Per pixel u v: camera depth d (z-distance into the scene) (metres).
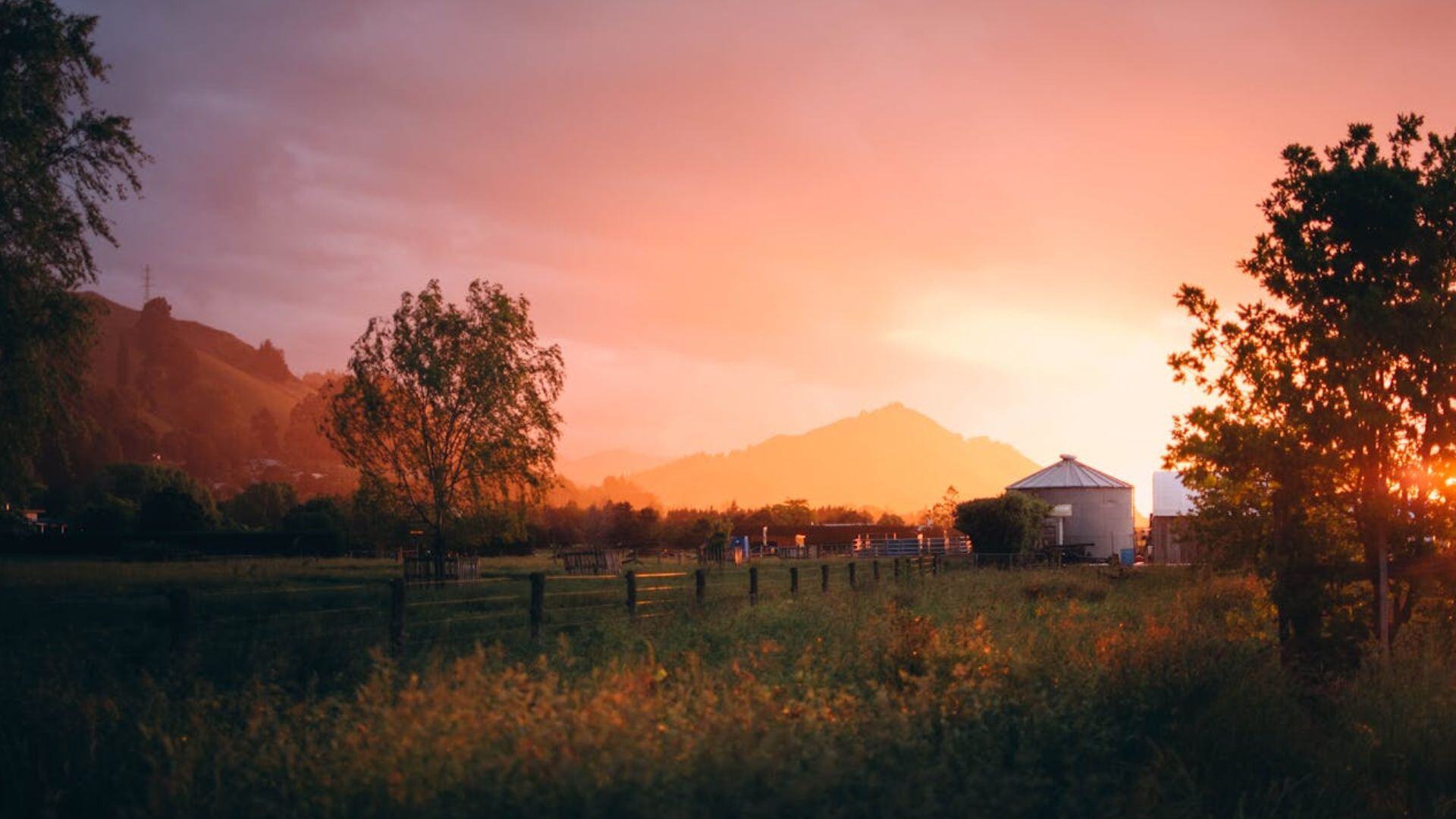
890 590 23.09
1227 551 11.87
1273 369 11.16
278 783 5.60
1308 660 10.45
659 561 59.22
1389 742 8.58
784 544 87.31
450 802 4.77
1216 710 8.54
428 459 38.62
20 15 28.42
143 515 80.88
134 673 9.73
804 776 4.93
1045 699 7.79
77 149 29.61
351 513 42.84
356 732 5.98
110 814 6.21
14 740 7.37
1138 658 9.76
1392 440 11.02
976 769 5.95
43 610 17.64
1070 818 6.04
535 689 6.54
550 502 41.16
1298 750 8.27
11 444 27.83
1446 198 10.98
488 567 46.69
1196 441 11.66
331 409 39.03
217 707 7.74
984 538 55.88
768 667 9.75
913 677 7.84
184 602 10.70
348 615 16.64
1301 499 11.12
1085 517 67.88
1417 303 10.76
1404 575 10.96
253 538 66.06
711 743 5.36
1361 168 11.09
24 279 28.17
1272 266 11.68
